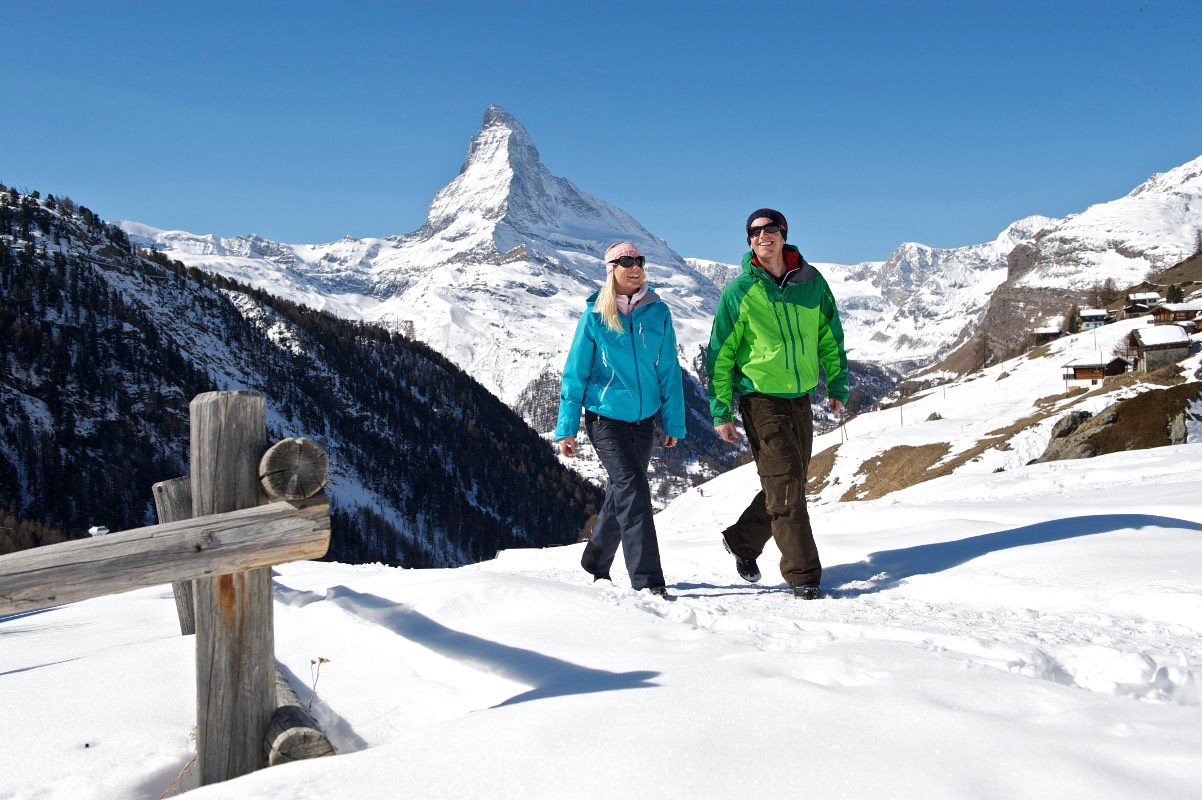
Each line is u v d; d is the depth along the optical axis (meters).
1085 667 2.63
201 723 2.21
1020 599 3.98
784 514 4.55
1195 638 3.04
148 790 2.35
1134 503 6.27
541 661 2.88
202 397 2.22
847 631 3.28
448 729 2.13
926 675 2.37
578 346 4.79
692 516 65.81
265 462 2.20
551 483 181.38
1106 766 1.67
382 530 132.75
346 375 189.00
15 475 115.75
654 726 2.01
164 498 3.87
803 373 4.75
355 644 3.49
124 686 3.18
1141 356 69.38
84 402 138.38
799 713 2.04
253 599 2.25
